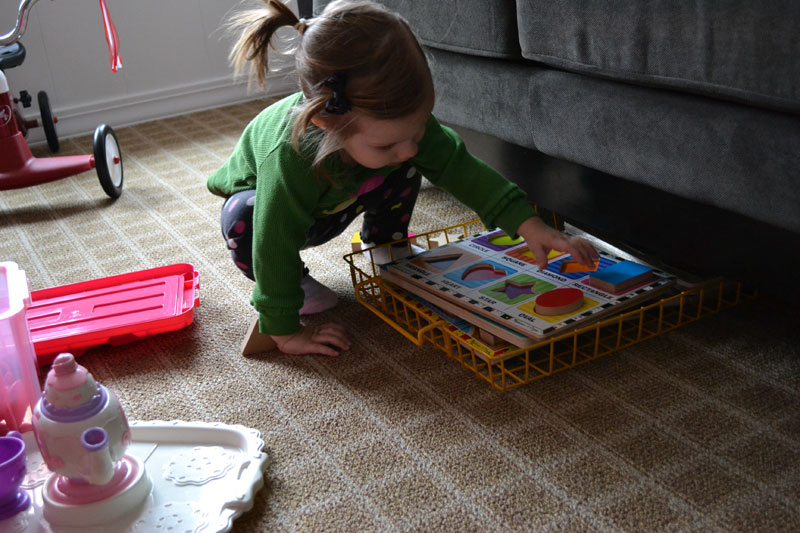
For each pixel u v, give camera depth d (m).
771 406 0.85
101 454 0.69
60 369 0.70
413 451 0.83
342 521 0.74
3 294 0.95
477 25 1.21
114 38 1.56
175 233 1.52
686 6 0.85
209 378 1.01
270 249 0.97
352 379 0.97
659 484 0.75
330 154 0.93
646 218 1.05
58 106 2.36
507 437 0.84
